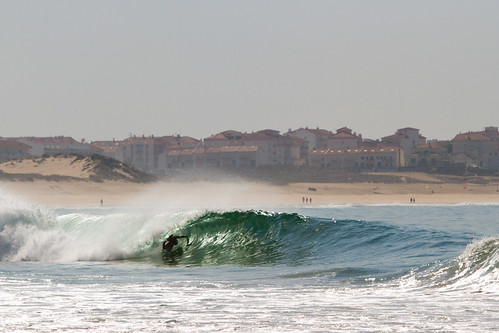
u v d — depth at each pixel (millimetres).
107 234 103875
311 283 67250
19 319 50594
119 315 51844
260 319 50094
